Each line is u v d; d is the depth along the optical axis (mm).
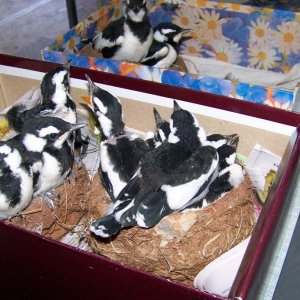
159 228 490
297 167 529
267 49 927
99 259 406
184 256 488
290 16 866
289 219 542
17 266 489
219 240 499
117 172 507
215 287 466
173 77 649
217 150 529
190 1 936
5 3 1308
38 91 681
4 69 690
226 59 977
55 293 488
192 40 983
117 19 891
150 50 874
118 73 678
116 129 552
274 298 471
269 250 450
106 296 442
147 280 391
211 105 588
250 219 540
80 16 1174
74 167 583
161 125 548
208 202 505
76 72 645
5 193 474
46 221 551
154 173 472
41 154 519
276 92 596
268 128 571
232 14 916
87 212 575
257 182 597
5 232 450
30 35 1182
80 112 667
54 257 439
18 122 618
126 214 450
